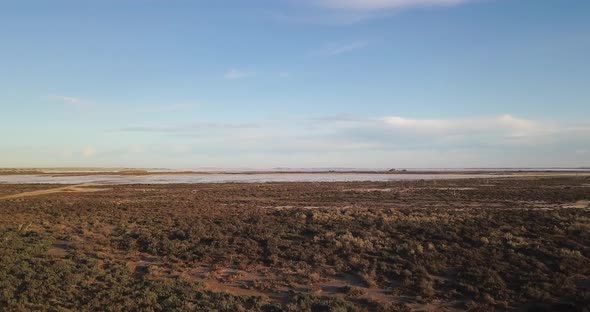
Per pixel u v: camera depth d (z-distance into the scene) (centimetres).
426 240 2531
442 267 2062
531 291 1716
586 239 2458
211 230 2953
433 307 1627
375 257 2230
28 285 1772
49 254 2328
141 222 3328
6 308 1541
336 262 2150
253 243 2552
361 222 3086
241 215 3622
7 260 2130
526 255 2200
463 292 1767
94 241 2659
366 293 1773
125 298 1653
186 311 1527
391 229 2792
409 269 2034
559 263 2047
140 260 2286
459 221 3045
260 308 1582
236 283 1900
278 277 1970
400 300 1702
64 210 4084
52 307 1557
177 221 3309
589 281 1848
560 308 1554
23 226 3100
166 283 1830
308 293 1733
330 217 3284
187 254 2333
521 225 2875
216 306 1585
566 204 4647
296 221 3194
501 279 1877
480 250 2294
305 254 2295
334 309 1536
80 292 1725
